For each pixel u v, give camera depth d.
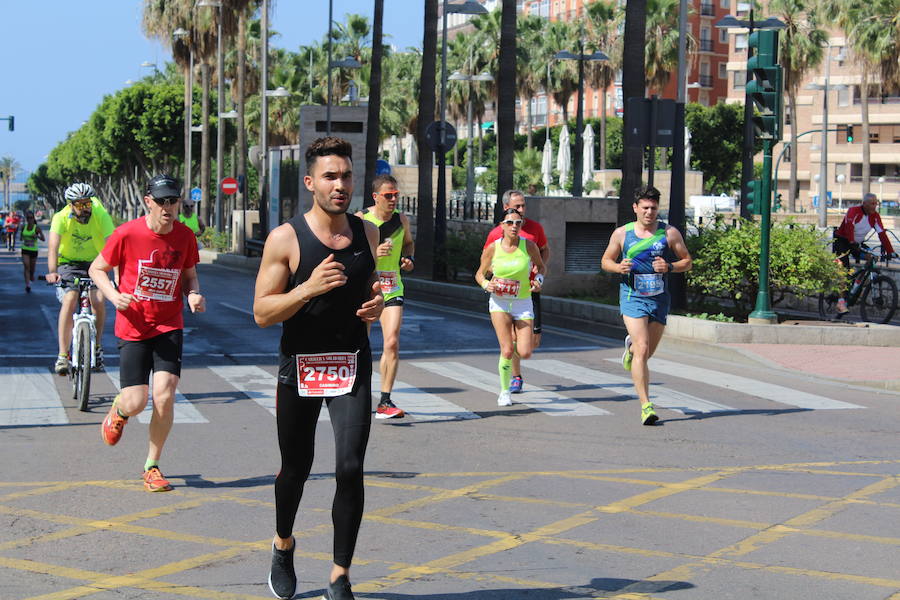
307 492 8.55
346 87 93.81
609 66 86.69
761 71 18.28
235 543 7.14
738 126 96.81
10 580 6.31
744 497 8.52
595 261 27.06
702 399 13.36
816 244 20.08
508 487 8.81
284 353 5.66
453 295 26.47
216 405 12.56
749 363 16.52
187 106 74.06
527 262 12.44
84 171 134.62
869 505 8.28
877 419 12.22
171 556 6.84
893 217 78.19
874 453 10.35
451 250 30.67
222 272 41.50
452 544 7.16
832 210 80.81
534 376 15.09
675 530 7.53
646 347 11.65
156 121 90.94
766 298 18.69
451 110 95.56
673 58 81.06
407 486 8.82
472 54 91.12
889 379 14.62
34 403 12.41
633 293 11.73
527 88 91.50
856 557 6.89
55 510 7.96
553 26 89.69
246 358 16.61
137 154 95.62
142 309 8.43
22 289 31.09
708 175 97.31
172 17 69.81
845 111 101.00
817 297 22.91
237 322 21.73
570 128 106.00
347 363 5.60
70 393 13.11
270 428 11.23
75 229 12.78
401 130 95.25
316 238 5.52
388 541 7.23
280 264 5.53
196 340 18.70
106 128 94.00
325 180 5.43
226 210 84.12
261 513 7.91
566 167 78.12
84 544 7.09
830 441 10.93
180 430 11.09
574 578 6.42
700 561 6.78
